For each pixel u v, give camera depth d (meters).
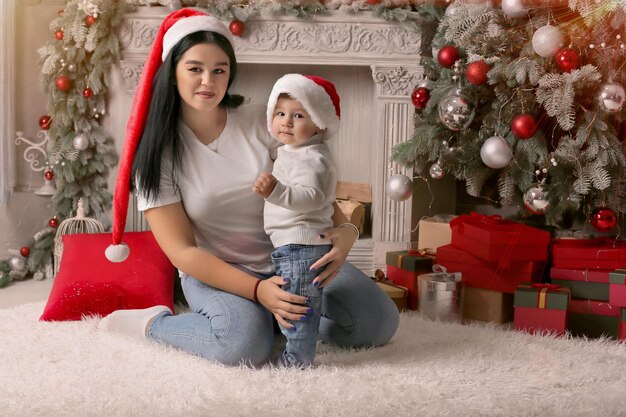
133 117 2.23
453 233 3.07
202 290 2.28
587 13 2.75
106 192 3.65
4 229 3.65
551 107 2.76
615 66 2.83
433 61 3.35
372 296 2.36
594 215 2.85
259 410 1.81
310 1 3.45
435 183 3.77
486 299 2.94
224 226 2.30
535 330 2.68
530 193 2.85
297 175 2.07
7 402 1.86
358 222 3.66
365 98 3.78
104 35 3.49
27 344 2.37
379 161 3.60
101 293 2.71
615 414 1.88
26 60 3.73
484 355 2.35
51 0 3.70
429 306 2.86
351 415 1.80
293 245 2.07
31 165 3.73
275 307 2.10
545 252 2.87
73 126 3.63
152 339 2.37
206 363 2.17
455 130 3.11
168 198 2.23
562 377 2.14
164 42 2.20
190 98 2.17
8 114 3.60
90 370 2.12
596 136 2.85
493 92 3.08
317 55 3.51
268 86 3.78
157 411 1.80
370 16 3.48
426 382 2.06
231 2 3.45
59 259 3.54
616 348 2.50
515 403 1.90
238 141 2.31
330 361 2.25
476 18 2.94
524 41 2.97
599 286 2.73
